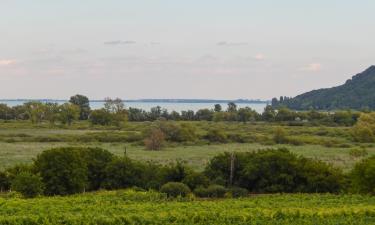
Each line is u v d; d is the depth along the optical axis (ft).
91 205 154.71
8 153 292.40
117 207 150.71
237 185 202.18
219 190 187.01
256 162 201.87
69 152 190.60
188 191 185.98
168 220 132.46
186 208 150.30
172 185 185.98
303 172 198.59
